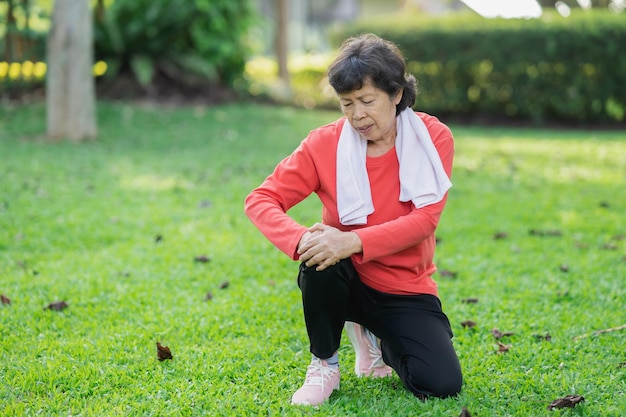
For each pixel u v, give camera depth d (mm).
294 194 2551
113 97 10680
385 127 2357
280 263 4172
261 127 9773
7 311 3354
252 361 2877
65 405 2490
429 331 2477
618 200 5832
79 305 3479
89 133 8547
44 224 4816
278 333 3164
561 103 11352
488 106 11852
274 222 2428
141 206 5406
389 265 2504
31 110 9672
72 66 8352
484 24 11508
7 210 5113
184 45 11477
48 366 2758
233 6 11391
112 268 4016
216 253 4324
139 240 4582
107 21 10664
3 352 2918
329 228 2352
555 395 2572
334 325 2480
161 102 10719
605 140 9578
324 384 2527
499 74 11516
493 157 8086
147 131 9164
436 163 2406
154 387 2623
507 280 3877
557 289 3746
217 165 7219
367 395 2578
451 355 2469
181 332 3152
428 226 2385
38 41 10328
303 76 13297
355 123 2344
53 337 3104
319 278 2371
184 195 5820
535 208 5562
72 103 8398
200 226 4895
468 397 2500
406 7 22797
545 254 4375
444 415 2365
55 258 4211
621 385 2652
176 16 10734
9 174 6348
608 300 3543
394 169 2461
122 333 3123
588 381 2676
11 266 4020
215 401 2510
